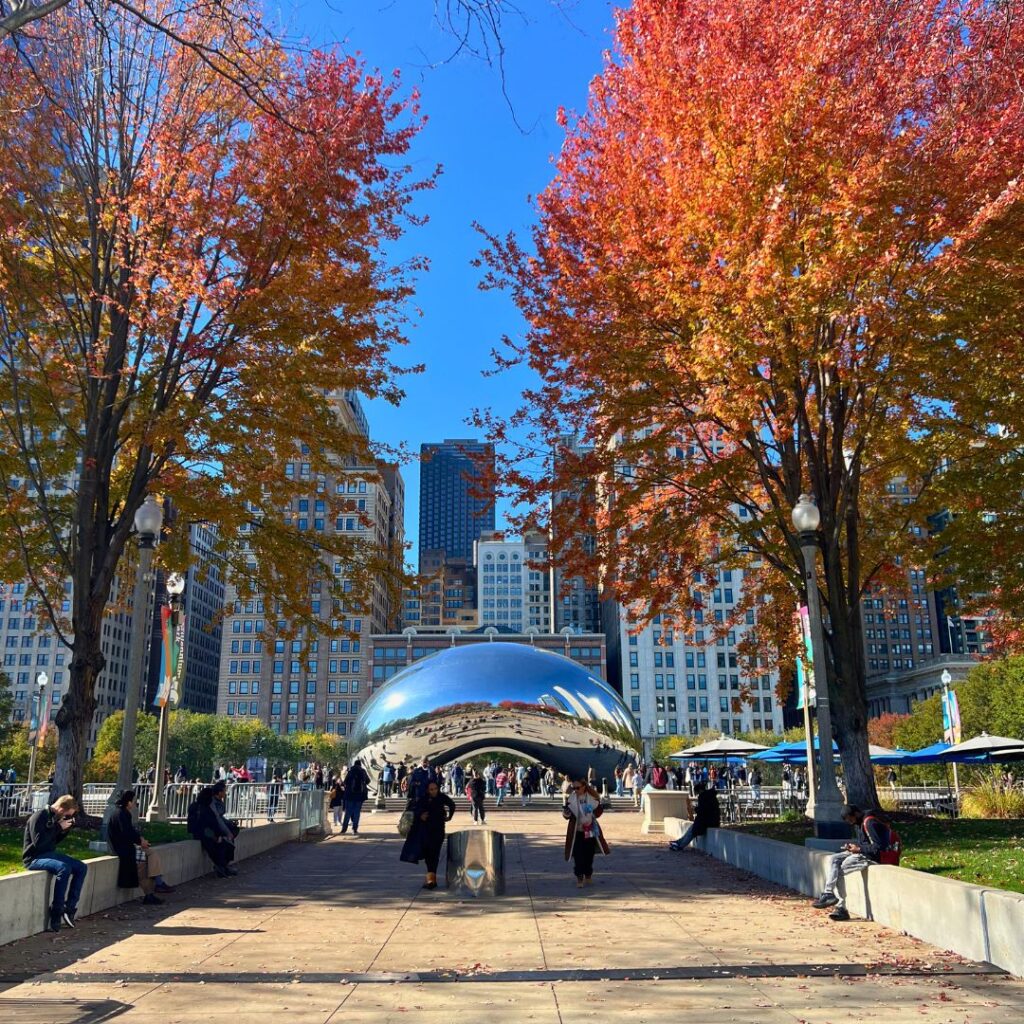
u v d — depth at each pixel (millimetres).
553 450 16750
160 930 9297
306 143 14703
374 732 43156
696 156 13680
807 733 22609
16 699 138500
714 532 19188
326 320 15945
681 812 23875
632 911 10445
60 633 16375
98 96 14859
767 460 17438
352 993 6617
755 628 21203
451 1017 5926
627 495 16406
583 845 12820
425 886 12492
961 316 12922
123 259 14805
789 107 12461
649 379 14906
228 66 14578
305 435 16312
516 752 46719
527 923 9641
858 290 12523
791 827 17562
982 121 12227
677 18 14414
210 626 18844
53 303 14859
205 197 15227
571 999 6398
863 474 17203
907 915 8914
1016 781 24547
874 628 178875
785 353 12875
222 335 15906
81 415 16656
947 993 6527
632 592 17141
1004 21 12477
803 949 8180
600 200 15344
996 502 15852
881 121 12414
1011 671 59688
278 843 19312
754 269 12188
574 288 15078
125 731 12398
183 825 17859
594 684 45031
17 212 14008
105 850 12172
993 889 7691
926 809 27094
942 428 15812
